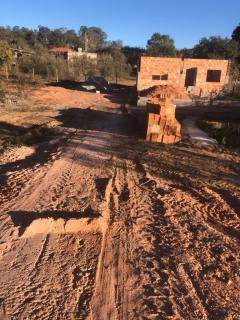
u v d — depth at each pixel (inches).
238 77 979.9
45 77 1072.8
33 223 185.6
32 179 257.1
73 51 1857.8
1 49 920.9
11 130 425.7
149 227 191.0
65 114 547.8
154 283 146.3
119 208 212.4
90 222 187.3
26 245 171.5
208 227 192.5
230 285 146.5
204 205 221.3
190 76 801.6
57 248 169.5
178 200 225.8
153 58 764.0
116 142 371.9
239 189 249.1
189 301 136.6
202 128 455.8
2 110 543.8
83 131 426.0
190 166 295.0
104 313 129.7
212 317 129.0
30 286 142.8
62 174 268.2
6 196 227.9
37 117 507.2
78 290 141.0
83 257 162.6
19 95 696.4
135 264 158.7
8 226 187.9
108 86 925.8
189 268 156.4
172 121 374.3
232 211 213.6
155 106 382.3
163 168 287.7
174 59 765.9
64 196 226.8
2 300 135.1
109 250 168.9
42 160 307.0
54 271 152.3
